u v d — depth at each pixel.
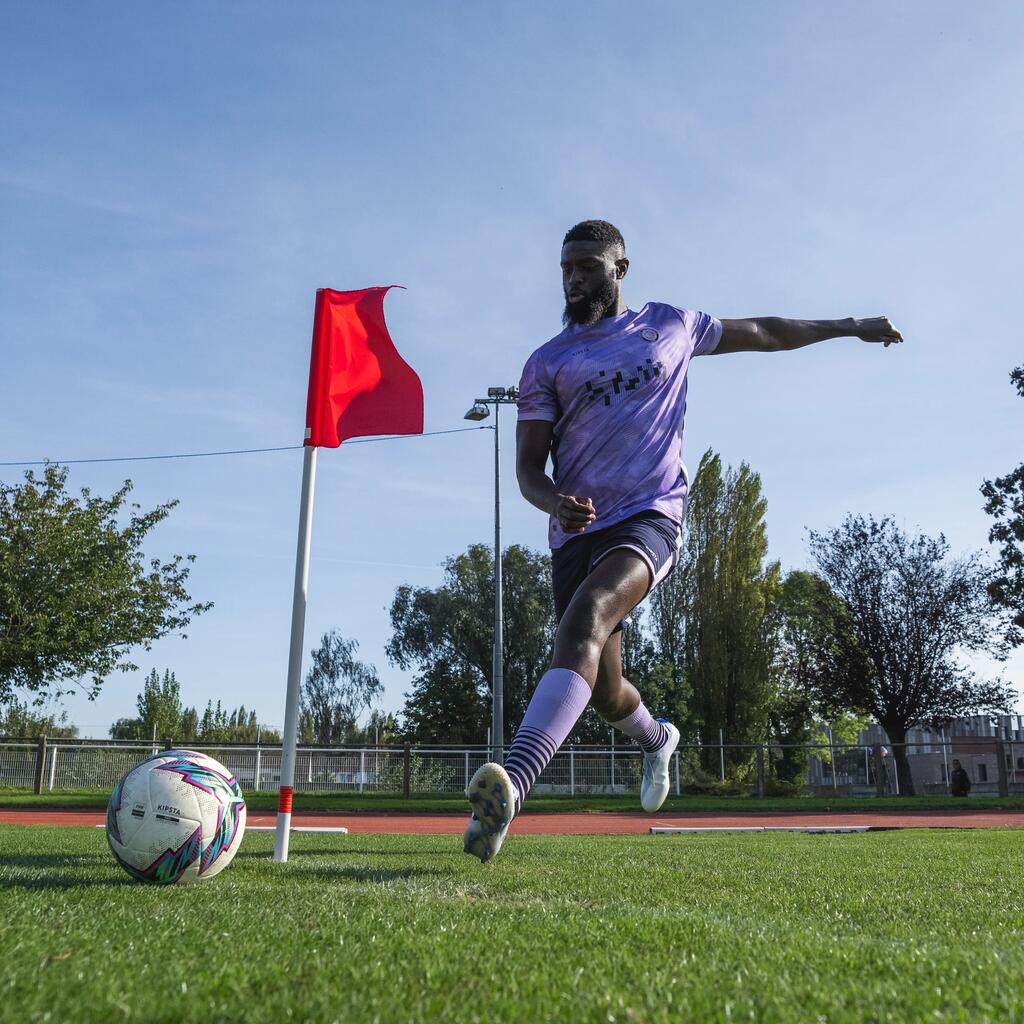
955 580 37.44
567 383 4.00
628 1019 1.39
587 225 4.18
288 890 3.17
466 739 47.00
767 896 3.30
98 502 23.61
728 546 44.12
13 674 22.36
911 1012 1.45
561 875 4.01
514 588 48.75
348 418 5.72
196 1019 1.36
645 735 4.64
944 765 38.91
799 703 41.75
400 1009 1.42
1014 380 31.56
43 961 1.74
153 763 3.49
